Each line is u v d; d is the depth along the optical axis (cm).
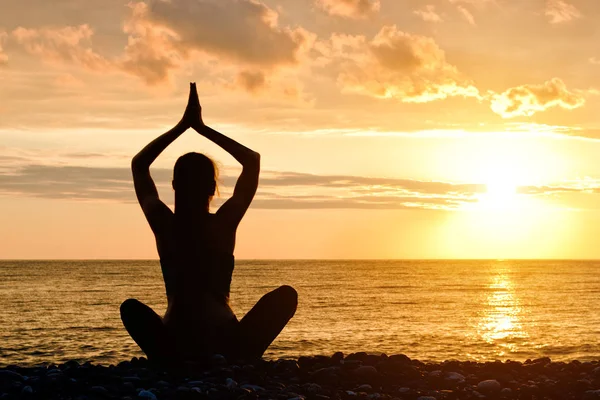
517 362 692
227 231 575
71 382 543
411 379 601
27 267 18575
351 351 2228
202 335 573
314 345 2402
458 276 12788
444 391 549
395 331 2933
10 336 2745
